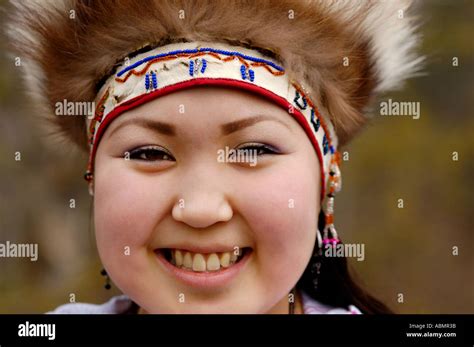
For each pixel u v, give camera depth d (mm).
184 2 1856
